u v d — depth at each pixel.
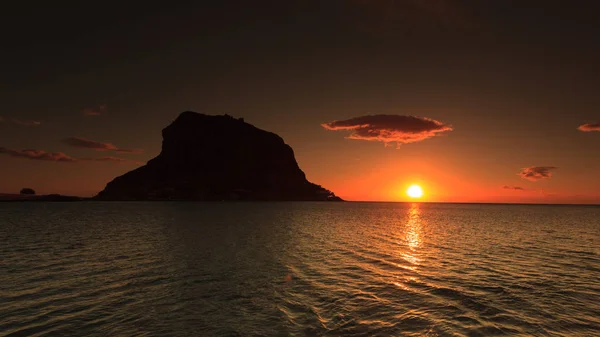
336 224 59.22
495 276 18.39
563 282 17.08
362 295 14.60
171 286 16.11
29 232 41.84
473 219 82.31
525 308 12.91
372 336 10.22
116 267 20.42
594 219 85.38
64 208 141.88
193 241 33.28
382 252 26.72
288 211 121.75
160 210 120.69
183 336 10.29
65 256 24.23
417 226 56.22
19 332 10.65
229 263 21.80
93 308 12.91
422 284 16.56
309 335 10.30
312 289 15.59
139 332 10.62
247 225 54.69
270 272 19.19
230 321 11.53
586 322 11.49
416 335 10.30
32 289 15.58
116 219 69.12
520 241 35.06
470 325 11.14
